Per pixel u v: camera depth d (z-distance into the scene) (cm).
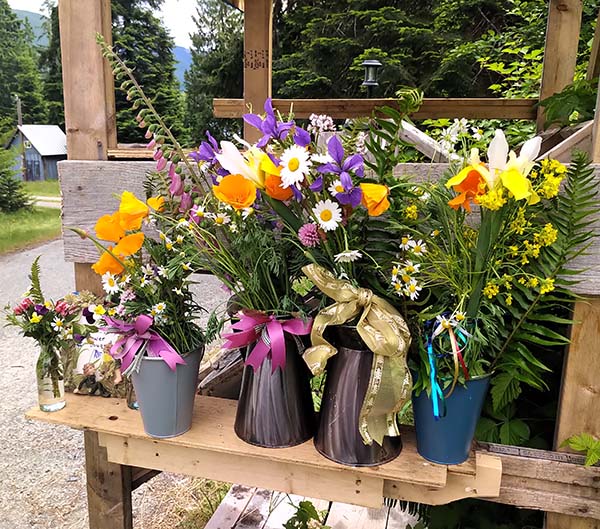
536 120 215
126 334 96
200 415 108
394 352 84
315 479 97
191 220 94
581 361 103
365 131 96
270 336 90
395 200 90
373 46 645
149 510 200
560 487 106
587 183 91
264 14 234
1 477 222
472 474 91
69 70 116
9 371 318
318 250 89
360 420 88
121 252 92
